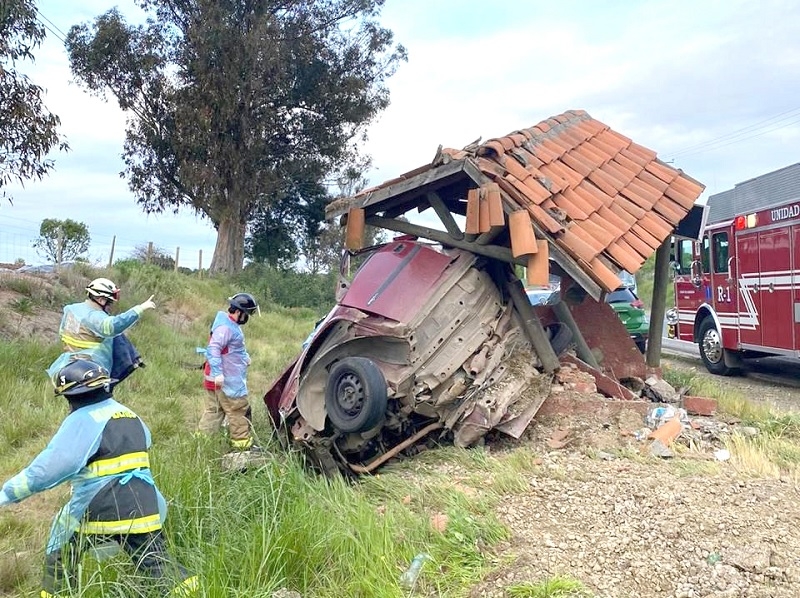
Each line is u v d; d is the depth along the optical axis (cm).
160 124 2920
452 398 666
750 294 1288
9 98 1180
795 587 391
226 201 2920
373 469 647
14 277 1420
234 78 2739
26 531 510
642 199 860
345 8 3058
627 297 1570
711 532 451
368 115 3186
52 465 362
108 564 363
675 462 611
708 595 389
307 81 3030
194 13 2816
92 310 613
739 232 1320
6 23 1136
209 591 366
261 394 999
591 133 1014
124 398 878
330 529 445
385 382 627
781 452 662
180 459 559
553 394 721
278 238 3500
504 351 710
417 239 807
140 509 379
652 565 421
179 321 1616
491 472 596
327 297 2775
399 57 3181
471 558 435
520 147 819
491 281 757
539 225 698
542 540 461
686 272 1573
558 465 611
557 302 844
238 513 459
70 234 3017
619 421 705
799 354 1145
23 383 884
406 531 463
